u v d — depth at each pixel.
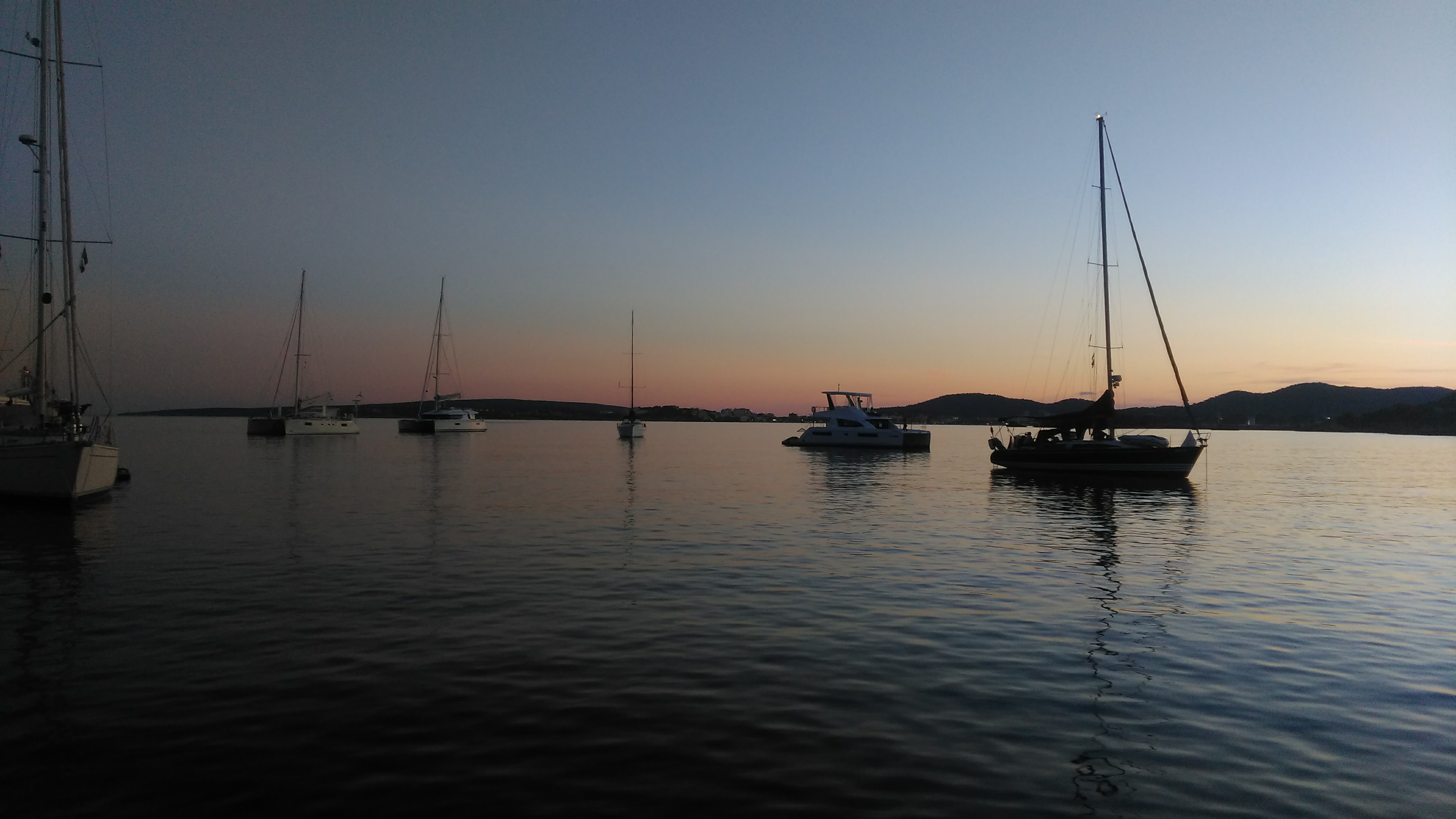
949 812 6.87
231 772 7.36
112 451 28.34
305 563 17.12
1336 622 13.54
